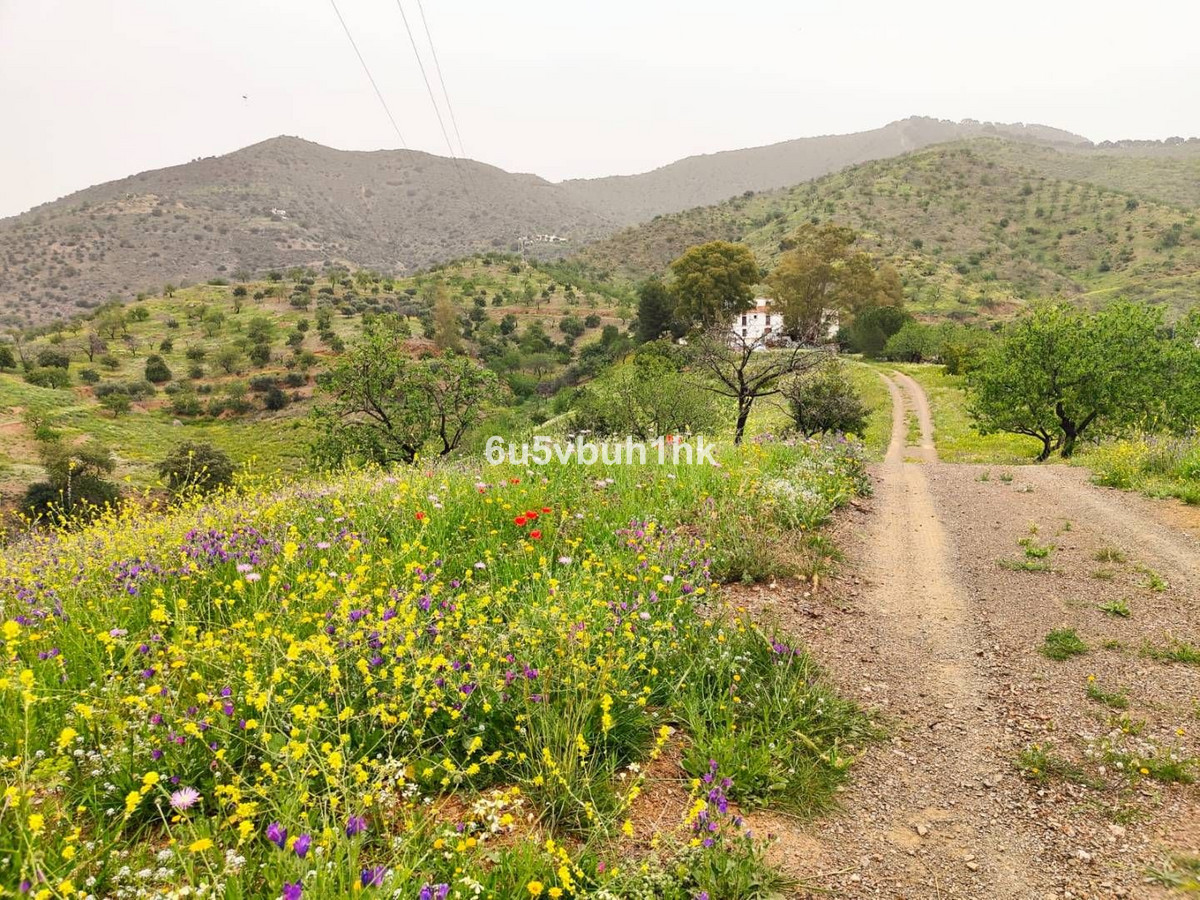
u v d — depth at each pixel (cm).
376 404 2120
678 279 7850
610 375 2714
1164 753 366
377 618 373
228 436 5972
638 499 728
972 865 292
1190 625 524
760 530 683
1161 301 11494
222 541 507
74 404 6344
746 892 262
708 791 289
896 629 534
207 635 342
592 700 328
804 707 393
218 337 9644
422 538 555
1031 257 15575
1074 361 2128
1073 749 375
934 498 1009
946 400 4419
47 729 287
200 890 199
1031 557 711
